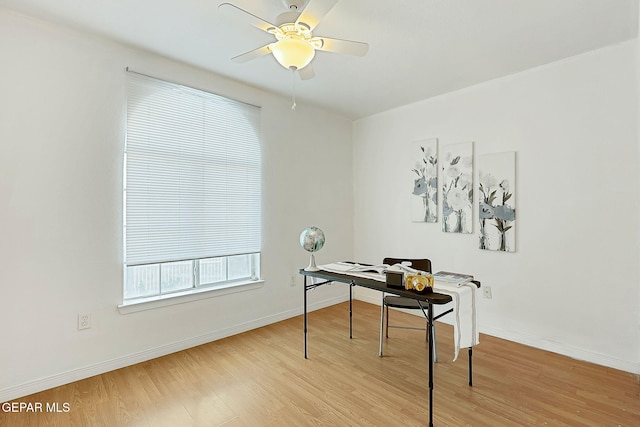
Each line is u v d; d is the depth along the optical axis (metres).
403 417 1.96
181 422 1.93
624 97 2.51
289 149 3.83
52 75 2.28
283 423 1.92
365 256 4.51
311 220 4.08
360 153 4.57
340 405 2.09
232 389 2.28
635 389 2.26
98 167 2.47
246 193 3.41
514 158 3.07
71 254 2.36
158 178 2.78
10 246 2.13
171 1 2.02
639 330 2.46
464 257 3.47
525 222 3.03
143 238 2.69
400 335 3.27
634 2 2.00
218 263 3.24
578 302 2.74
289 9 1.99
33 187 2.21
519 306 3.07
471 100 3.39
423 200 3.82
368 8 2.07
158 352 2.78
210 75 3.11
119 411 2.03
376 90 3.52
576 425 1.88
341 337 3.23
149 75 2.71
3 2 2.04
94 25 2.30
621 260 2.54
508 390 2.25
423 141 3.81
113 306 2.54
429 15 2.14
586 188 2.69
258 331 3.39
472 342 2.06
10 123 2.13
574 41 2.49
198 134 3.03
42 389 2.23
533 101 2.96
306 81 3.29
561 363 2.66
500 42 2.50
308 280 4.06
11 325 2.13
